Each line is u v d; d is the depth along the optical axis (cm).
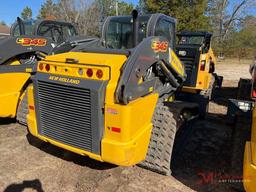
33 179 359
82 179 361
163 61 362
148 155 362
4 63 475
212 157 435
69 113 321
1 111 480
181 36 731
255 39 3709
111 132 298
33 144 457
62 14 2706
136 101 307
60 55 349
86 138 315
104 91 294
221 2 3697
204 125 585
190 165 407
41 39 512
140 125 319
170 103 412
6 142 462
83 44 397
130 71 297
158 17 383
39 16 3516
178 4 2628
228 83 1258
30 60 509
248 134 403
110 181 357
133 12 350
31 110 365
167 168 361
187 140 454
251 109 447
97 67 296
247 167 267
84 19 2620
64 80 316
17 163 396
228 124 514
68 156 420
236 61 2817
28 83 504
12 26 617
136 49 309
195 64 619
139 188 345
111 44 408
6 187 341
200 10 2625
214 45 3325
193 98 611
